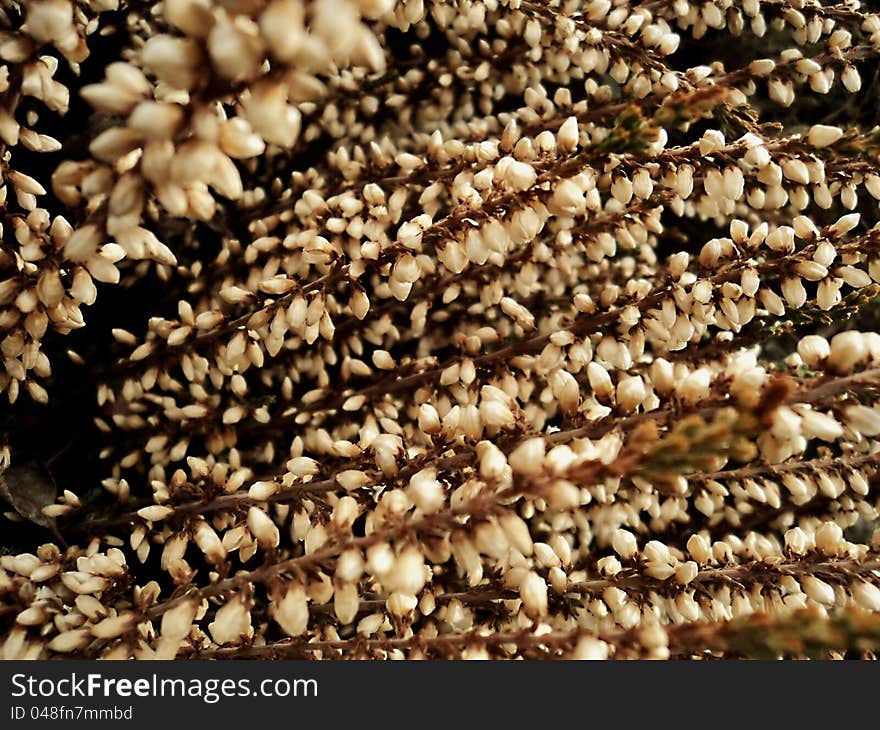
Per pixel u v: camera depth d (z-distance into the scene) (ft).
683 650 0.33
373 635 0.41
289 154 0.50
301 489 0.38
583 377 0.43
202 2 0.27
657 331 0.40
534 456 0.30
